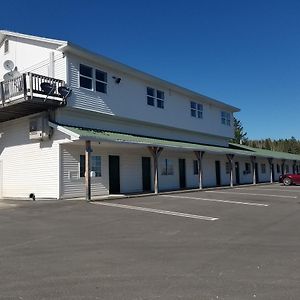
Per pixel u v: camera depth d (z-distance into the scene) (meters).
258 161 41.31
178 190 24.66
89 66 20.38
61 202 16.45
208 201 17.20
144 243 8.31
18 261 6.84
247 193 22.31
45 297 4.98
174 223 11.03
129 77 23.33
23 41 21.36
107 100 21.42
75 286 5.43
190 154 29.03
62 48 18.92
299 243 8.28
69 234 9.36
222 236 9.09
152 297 4.95
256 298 4.89
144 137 23.42
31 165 20.03
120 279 5.75
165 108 26.69
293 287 5.32
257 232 9.62
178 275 5.95
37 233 9.52
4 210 14.32
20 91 17.73
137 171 23.39
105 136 18.30
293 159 44.53
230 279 5.71
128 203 16.20
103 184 20.70
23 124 20.70
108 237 8.98
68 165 18.92
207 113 32.41
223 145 35.62
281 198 19.03
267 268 6.30
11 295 5.07
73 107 19.14
